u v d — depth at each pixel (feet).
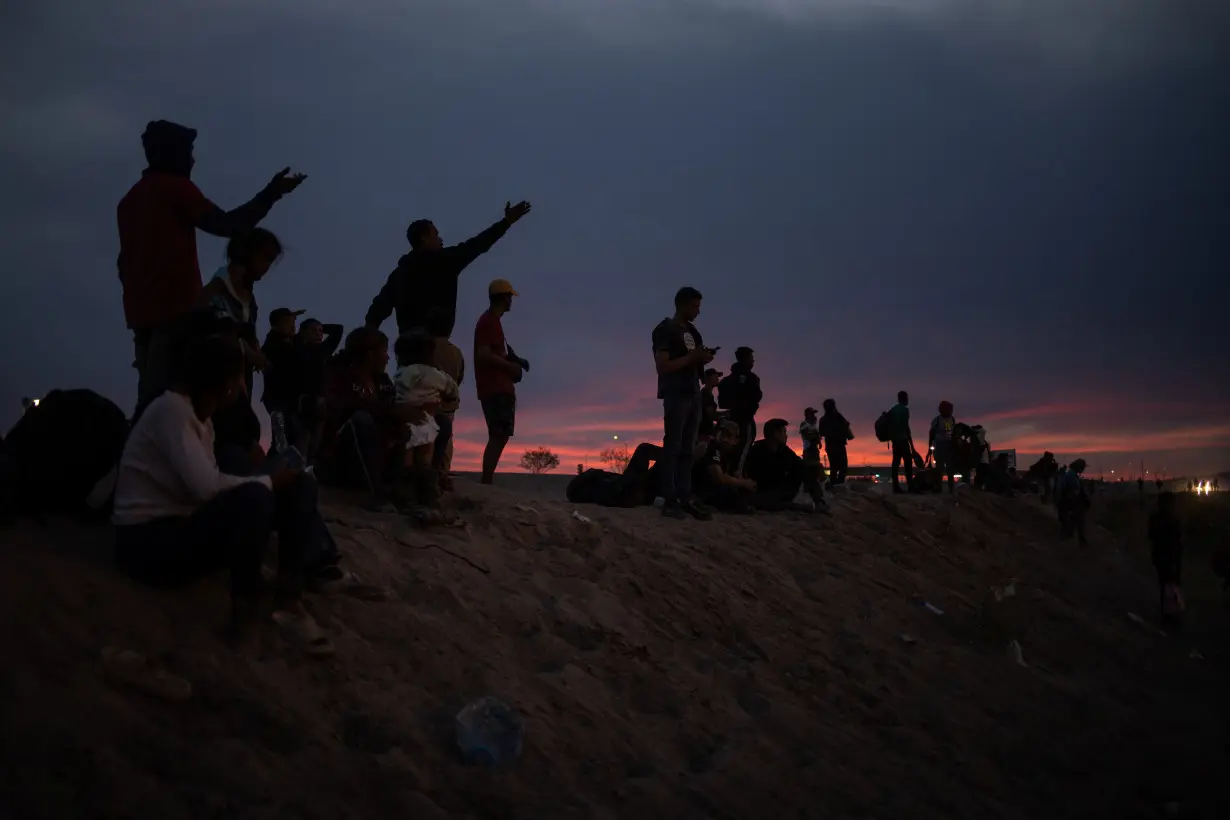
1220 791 17.85
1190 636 34.71
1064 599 35.32
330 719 11.74
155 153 15.43
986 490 56.34
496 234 23.58
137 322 14.87
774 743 15.74
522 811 11.44
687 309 27.66
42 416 13.42
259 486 12.03
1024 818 15.70
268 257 15.98
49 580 11.56
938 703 20.12
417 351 20.80
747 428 34.04
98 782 9.32
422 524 18.44
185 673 11.22
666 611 19.66
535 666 15.29
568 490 29.32
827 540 30.53
